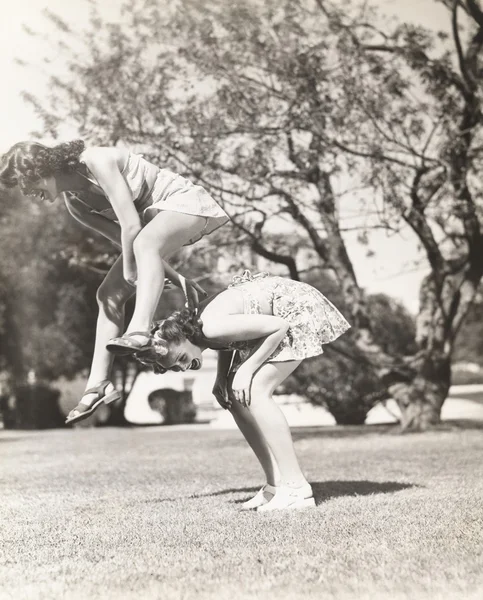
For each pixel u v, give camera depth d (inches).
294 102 401.4
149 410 800.3
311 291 166.4
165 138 398.3
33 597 103.3
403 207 424.5
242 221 423.2
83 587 106.4
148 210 155.0
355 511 154.4
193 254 428.1
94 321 689.6
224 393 168.1
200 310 161.3
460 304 455.8
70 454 360.5
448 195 434.3
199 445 395.5
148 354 148.9
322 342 165.0
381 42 421.4
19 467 298.2
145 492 202.5
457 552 119.3
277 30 403.9
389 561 114.5
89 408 159.8
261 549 124.1
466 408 652.7
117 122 402.3
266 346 158.6
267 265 489.1
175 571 112.4
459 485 194.1
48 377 727.1
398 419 553.6
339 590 101.3
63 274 674.2
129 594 102.4
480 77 427.5
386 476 220.7
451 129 427.5
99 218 167.8
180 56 403.9
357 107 409.1
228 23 401.7
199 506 171.2
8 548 134.9
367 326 448.5
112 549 129.4
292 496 161.9
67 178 157.2
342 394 555.5
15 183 158.4
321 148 407.8
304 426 571.5
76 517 163.6
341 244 440.1
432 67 419.5
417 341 458.9
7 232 665.6
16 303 692.1
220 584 104.9
